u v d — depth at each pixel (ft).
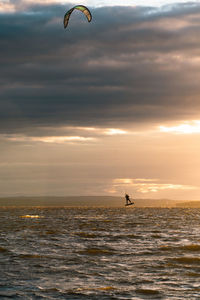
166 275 73.36
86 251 100.73
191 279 70.18
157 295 60.23
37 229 166.81
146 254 96.84
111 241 123.03
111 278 71.05
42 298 58.34
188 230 166.40
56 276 72.23
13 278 70.33
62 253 97.30
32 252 98.17
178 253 98.43
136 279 70.28
